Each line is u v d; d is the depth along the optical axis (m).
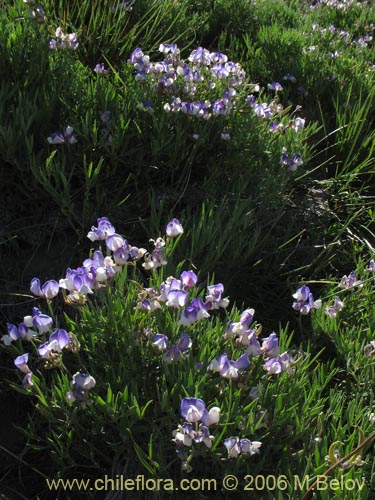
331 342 0.72
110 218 0.76
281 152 0.87
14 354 0.63
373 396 0.65
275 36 1.17
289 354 0.60
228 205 0.80
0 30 0.80
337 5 1.58
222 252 0.72
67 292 0.69
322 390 0.65
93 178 0.72
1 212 0.73
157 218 0.73
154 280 0.65
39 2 0.94
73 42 0.84
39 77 0.79
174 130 0.81
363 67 1.20
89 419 0.57
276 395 0.57
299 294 0.65
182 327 0.59
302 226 0.85
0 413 0.63
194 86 0.83
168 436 0.55
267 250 0.80
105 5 0.96
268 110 0.86
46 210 0.75
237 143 0.83
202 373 0.57
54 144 0.76
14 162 0.73
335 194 0.92
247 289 0.77
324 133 1.00
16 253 0.72
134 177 0.78
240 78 0.88
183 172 0.80
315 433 0.58
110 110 0.79
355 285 0.73
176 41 1.05
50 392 0.60
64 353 0.61
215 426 0.53
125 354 0.59
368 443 0.55
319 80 1.09
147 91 0.81
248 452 0.53
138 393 0.57
